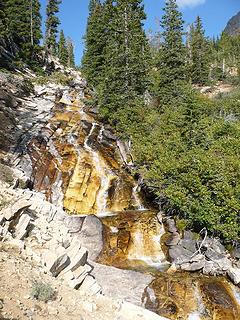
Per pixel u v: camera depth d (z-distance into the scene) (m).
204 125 29.34
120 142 33.09
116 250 20.84
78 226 20.84
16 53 51.34
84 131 33.19
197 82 67.50
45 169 26.97
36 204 17.27
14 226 14.13
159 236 22.55
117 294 15.92
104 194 27.56
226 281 18.33
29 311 9.72
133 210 26.30
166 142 27.58
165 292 16.88
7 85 36.16
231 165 23.00
